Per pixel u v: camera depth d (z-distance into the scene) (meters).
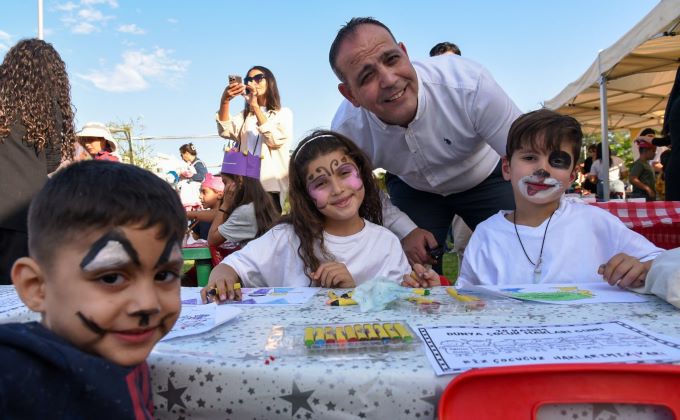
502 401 0.66
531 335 0.88
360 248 1.94
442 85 2.23
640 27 5.68
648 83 8.64
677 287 1.07
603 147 7.14
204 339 0.93
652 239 2.74
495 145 2.30
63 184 0.69
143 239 0.67
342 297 1.30
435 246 2.39
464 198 2.87
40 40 2.66
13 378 0.59
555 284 1.45
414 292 1.33
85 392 0.63
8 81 2.43
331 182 1.87
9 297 1.31
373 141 2.50
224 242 3.33
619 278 1.31
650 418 0.67
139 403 0.69
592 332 0.89
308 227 1.93
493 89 2.21
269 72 4.05
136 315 0.67
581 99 9.55
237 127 4.29
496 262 1.79
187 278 3.72
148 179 0.74
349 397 0.73
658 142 6.83
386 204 2.49
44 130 2.54
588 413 0.68
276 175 4.10
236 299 1.38
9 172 2.39
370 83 2.02
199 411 0.79
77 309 0.66
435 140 2.36
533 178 1.75
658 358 0.73
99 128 4.86
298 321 1.06
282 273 1.95
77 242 0.66
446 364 0.73
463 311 1.11
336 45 2.05
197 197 7.12
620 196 8.25
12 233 2.40
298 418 0.75
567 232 1.74
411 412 0.71
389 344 0.84
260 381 0.75
